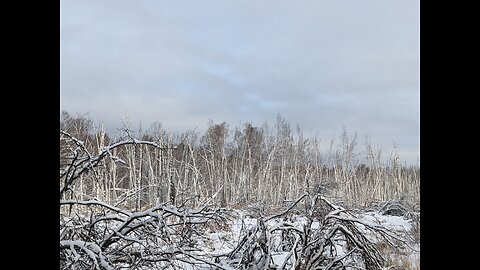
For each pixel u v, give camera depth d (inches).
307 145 1408.7
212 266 232.8
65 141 214.4
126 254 212.4
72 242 188.2
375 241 325.4
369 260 276.2
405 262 272.5
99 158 216.2
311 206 275.3
